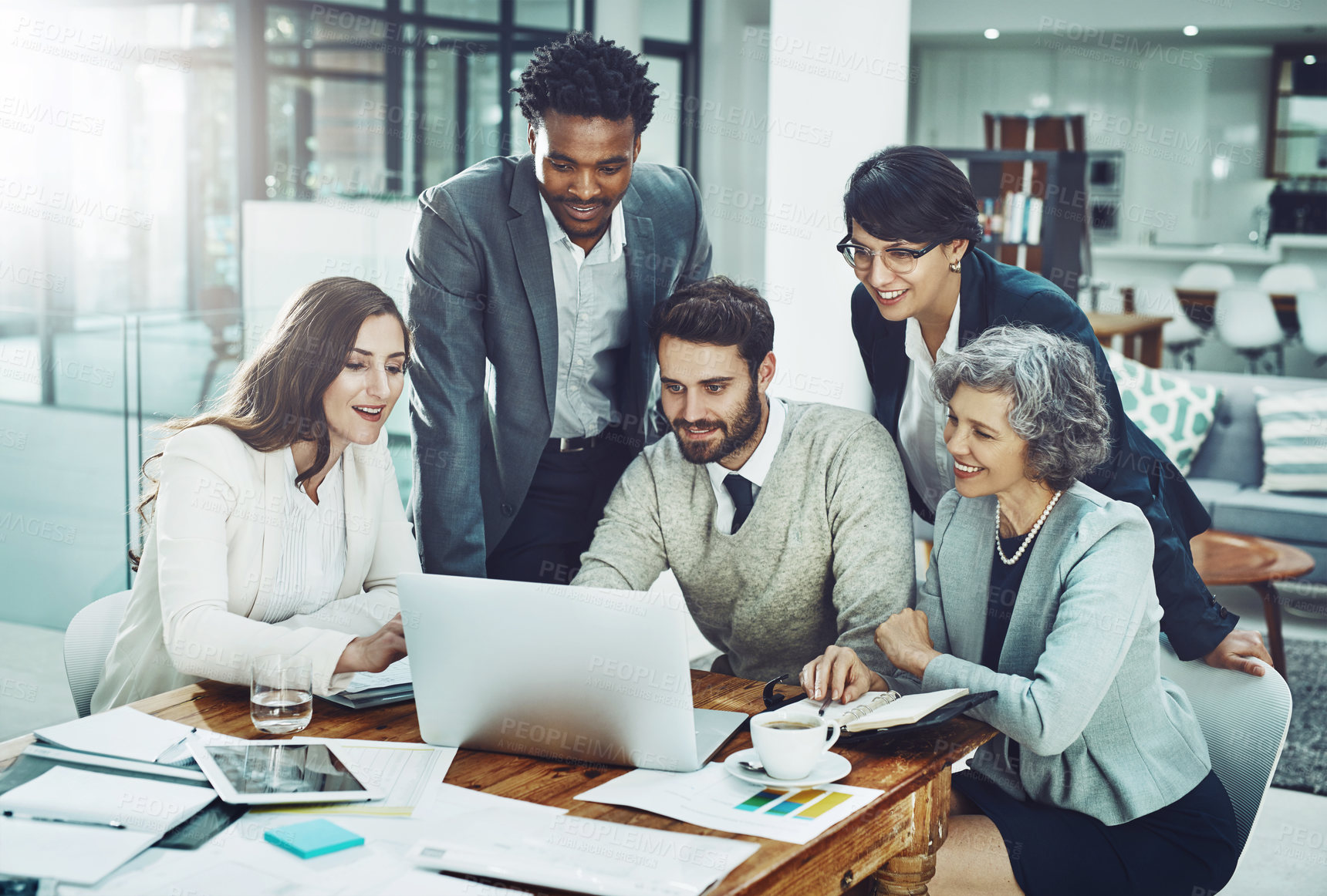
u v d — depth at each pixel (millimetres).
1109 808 1691
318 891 1104
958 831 1670
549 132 2117
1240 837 1734
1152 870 1657
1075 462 1694
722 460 2004
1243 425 4941
